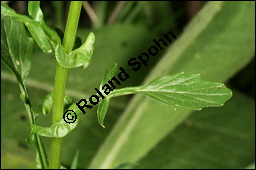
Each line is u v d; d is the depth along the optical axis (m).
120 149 0.41
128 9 0.57
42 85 0.50
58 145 0.27
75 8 0.23
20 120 0.47
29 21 0.23
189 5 0.57
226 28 0.45
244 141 0.48
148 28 0.58
